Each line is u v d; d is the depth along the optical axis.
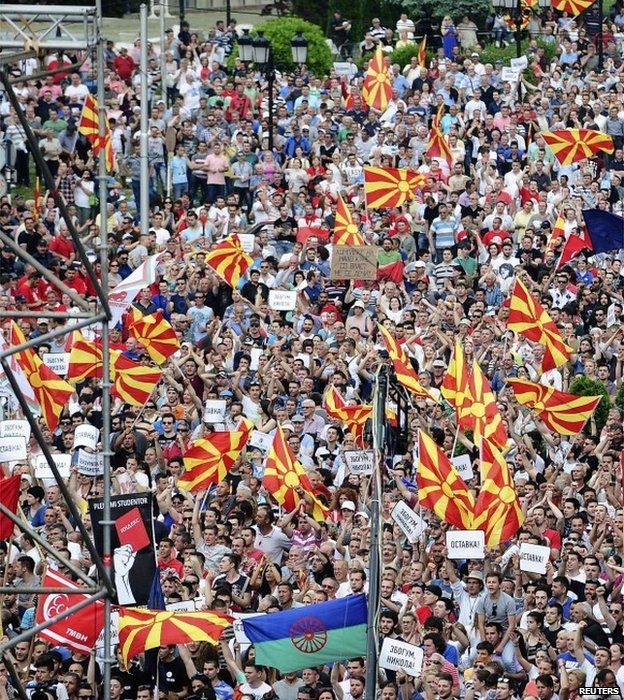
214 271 88.25
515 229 99.75
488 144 109.56
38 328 88.69
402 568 61.47
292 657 54.50
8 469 71.38
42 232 98.88
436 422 72.62
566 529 64.00
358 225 100.12
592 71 127.38
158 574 55.97
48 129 110.75
